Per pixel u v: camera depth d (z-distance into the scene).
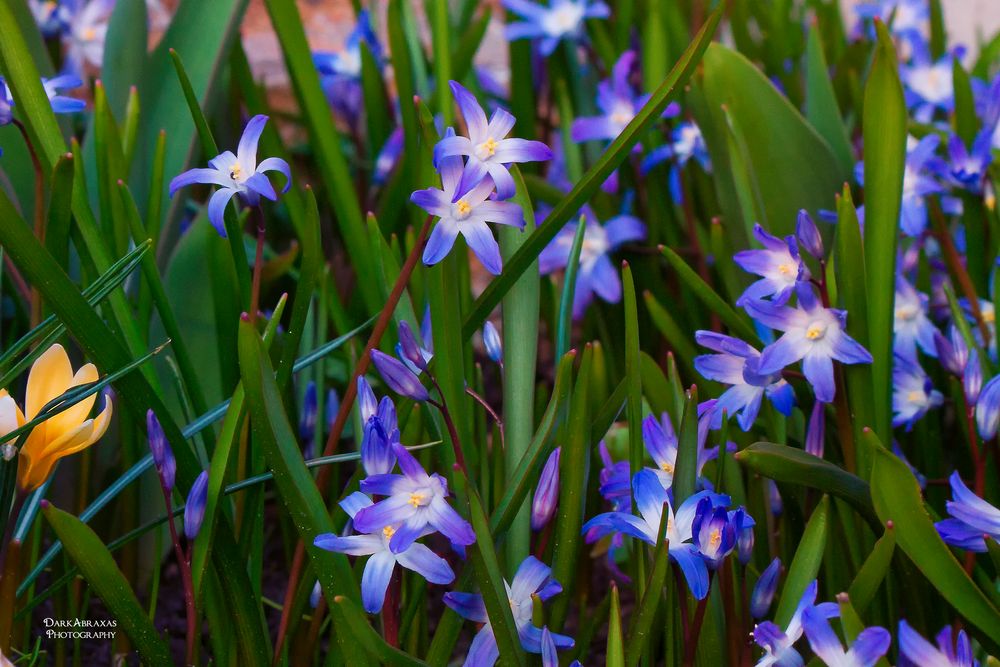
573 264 0.87
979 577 0.84
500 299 0.82
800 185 0.94
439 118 0.99
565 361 0.77
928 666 0.74
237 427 0.79
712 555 0.75
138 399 0.77
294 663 0.84
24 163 0.92
